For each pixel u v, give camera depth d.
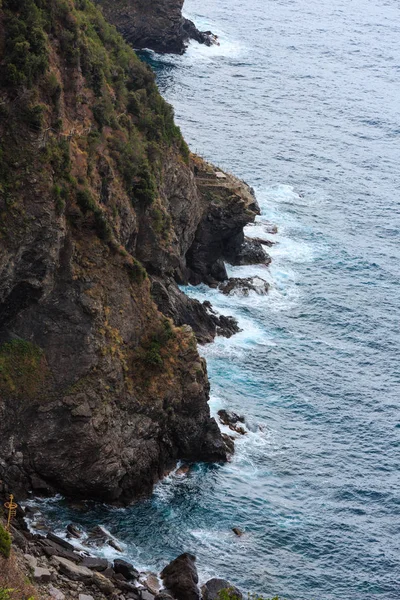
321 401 107.88
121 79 110.25
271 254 136.75
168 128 117.06
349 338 121.25
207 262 125.00
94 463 82.81
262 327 119.44
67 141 86.31
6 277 80.44
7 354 82.00
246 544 85.12
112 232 91.75
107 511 84.44
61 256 84.38
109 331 86.25
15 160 81.12
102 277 87.00
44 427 81.75
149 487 88.00
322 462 98.06
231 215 125.06
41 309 83.69
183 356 91.44
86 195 86.06
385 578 85.06
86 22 111.00
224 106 189.50
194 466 92.88
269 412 104.31
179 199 116.12
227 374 108.69
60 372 83.25
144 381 88.00
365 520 91.44
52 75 85.69
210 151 166.12
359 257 140.88
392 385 113.44
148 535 83.06
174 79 199.12
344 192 160.88
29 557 72.00
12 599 65.62
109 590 72.88
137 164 101.69
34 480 81.94
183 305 110.50
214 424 93.81
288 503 91.25
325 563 85.50
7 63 82.38
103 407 83.75
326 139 182.88
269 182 159.50
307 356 115.62
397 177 171.00
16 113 81.75
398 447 102.69
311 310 125.44
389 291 133.75
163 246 105.62
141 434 86.81
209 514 87.31
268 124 184.50
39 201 81.38
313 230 146.12
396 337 123.31
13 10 86.19
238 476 93.06
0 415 80.12
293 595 81.25
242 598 78.31
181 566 78.38
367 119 197.50
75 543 79.06
